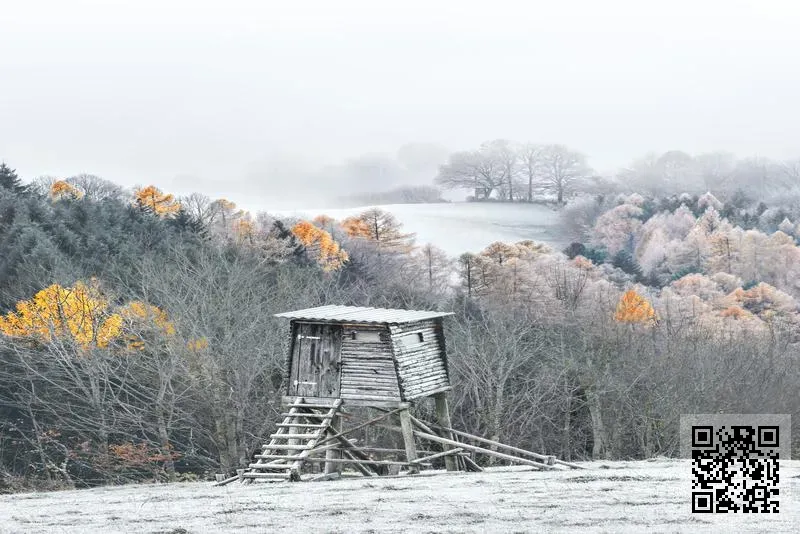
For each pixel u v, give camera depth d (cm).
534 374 6456
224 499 2956
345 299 7462
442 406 3831
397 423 5006
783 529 2245
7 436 5916
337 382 3647
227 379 5219
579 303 10375
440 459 5056
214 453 5759
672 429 5906
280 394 5347
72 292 5831
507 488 3055
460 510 2573
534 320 7081
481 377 5972
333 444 3697
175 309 5591
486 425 5769
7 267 7350
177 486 3675
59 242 8112
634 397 6244
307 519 2469
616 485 3067
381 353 3609
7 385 5966
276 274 7956
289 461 3694
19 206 8831
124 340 5638
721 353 7219
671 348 6831
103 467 5228
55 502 3102
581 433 6562
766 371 6900
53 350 5738
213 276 6272
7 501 3206
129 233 9125
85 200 10019
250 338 5434
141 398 6131
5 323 5912
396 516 2492
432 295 9088
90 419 5288
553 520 2403
